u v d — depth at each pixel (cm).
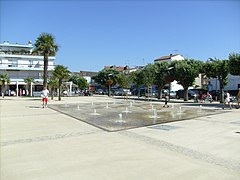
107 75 6688
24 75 5234
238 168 566
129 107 2322
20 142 815
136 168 562
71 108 2156
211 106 2488
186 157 648
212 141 836
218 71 3047
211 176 516
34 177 509
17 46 5962
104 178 504
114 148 737
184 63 3641
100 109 2078
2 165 582
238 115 1622
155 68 4078
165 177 511
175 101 3559
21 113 1716
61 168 561
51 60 5450
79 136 915
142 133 977
